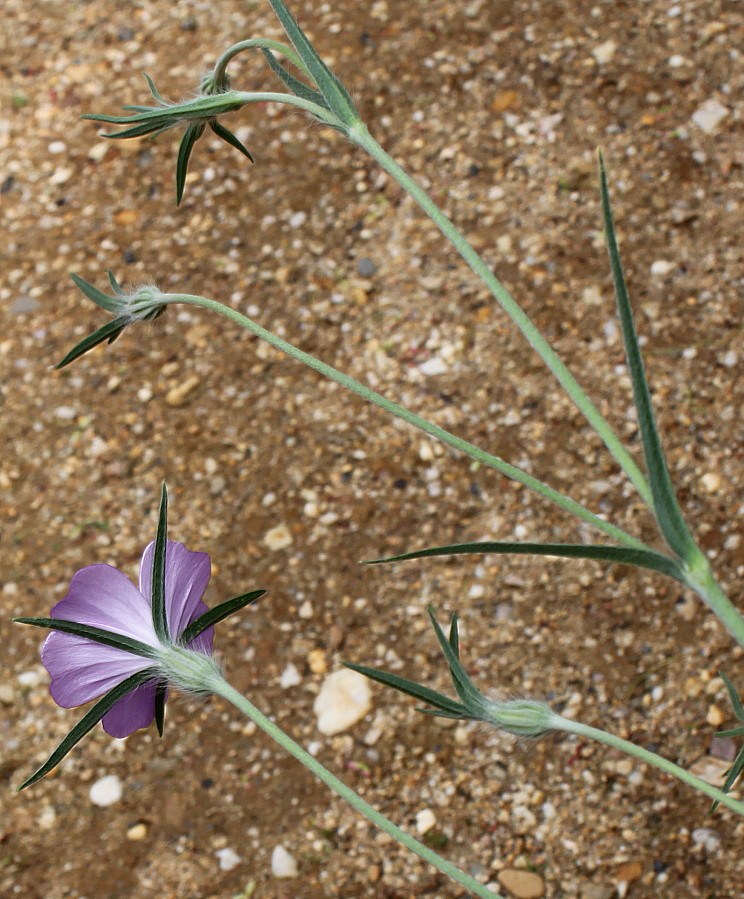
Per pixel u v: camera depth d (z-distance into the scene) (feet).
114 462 3.87
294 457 3.83
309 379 4.00
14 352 4.15
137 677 2.14
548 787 3.18
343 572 3.59
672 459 3.64
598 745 3.22
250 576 3.59
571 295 4.02
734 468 3.59
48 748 3.37
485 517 3.63
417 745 3.29
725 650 3.31
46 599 3.59
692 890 2.93
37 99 4.88
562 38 4.72
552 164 4.35
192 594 2.18
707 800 3.07
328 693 3.38
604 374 3.84
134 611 2.16
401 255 4.23
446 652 2.10
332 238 4.31
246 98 2.24
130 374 4.08
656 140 4.33
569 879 3.01
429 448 3.79
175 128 2.33
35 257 4.38
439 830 3.13
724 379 3.77
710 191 4.17
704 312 3.91
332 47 4.82
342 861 3.10
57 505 3.80
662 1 4.75
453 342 3.99
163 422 3.95
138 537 3.70
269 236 4.34
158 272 4.26
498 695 2.16
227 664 3.45
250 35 4.91
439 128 4.53
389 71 4.71
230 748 3.33
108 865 3.13
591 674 3.32
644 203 4.18
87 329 4.16
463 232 4.23
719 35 4.59
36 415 4.00
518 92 4.57
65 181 4.60
